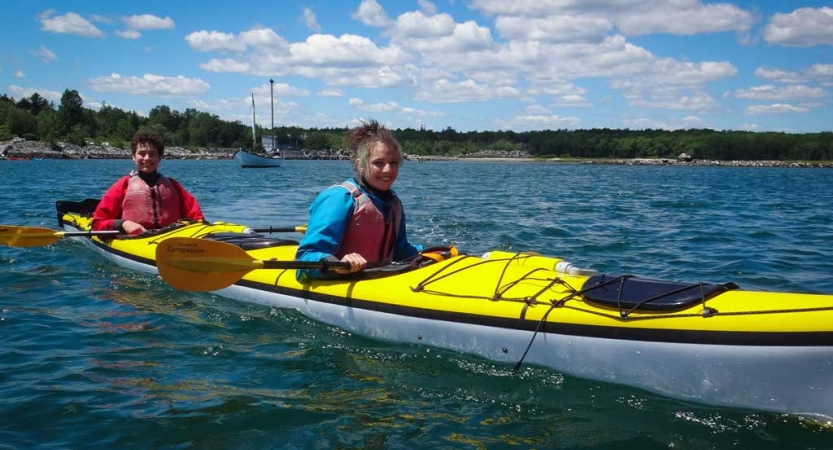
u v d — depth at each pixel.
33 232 5.65
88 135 84.00
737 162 92.06
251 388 3.46
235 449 2.81
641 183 27.44
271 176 30.45
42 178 24.11
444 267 4.31
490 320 3.74
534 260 4.29
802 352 2.91
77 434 2.91
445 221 10.49
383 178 4.35
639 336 3.29
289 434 2.95
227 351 4.01
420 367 3.75
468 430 3.01
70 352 3.96
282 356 3.93
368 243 4.45
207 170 39.16
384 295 4.19
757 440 2.88
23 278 5.85
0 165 41.03
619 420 3.09
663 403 3.23
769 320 3.02
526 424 3.07
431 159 102.75
